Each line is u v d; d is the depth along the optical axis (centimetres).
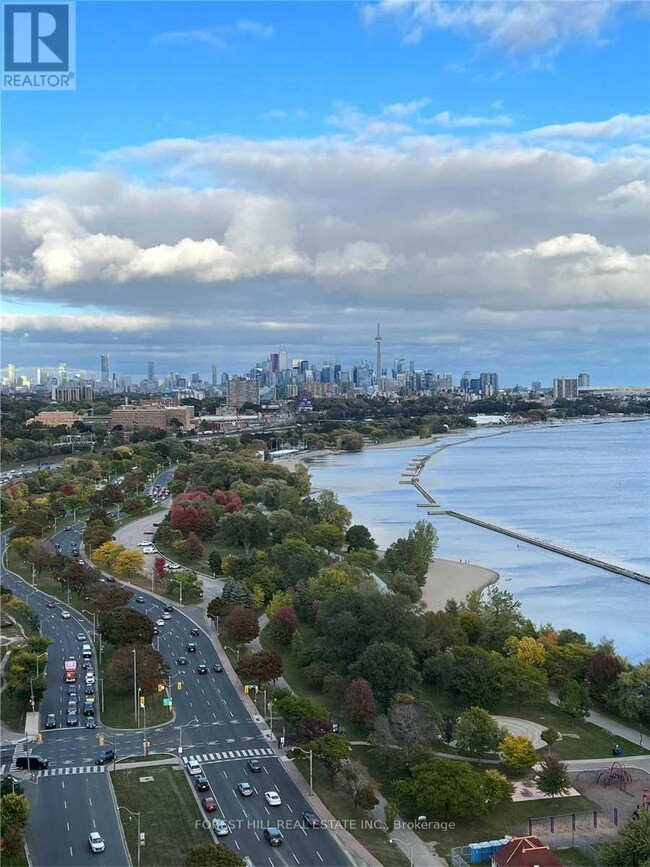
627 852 17062
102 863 17688
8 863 17462
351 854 18200
